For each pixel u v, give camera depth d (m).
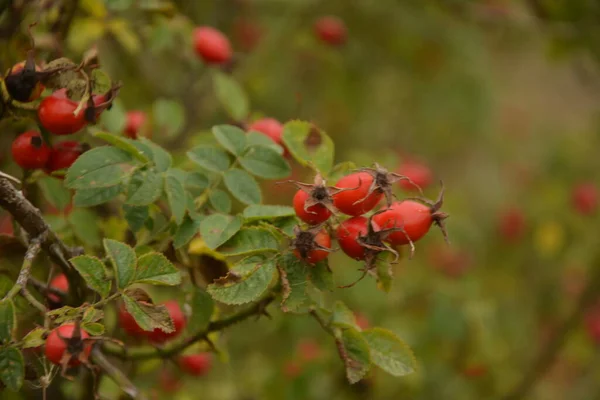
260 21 1.21
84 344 0.56
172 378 0.83
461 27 1.31
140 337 0.64
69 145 0.61
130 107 0.92
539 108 1.91
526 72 1.91
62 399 0.73
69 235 0.65
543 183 1.40
